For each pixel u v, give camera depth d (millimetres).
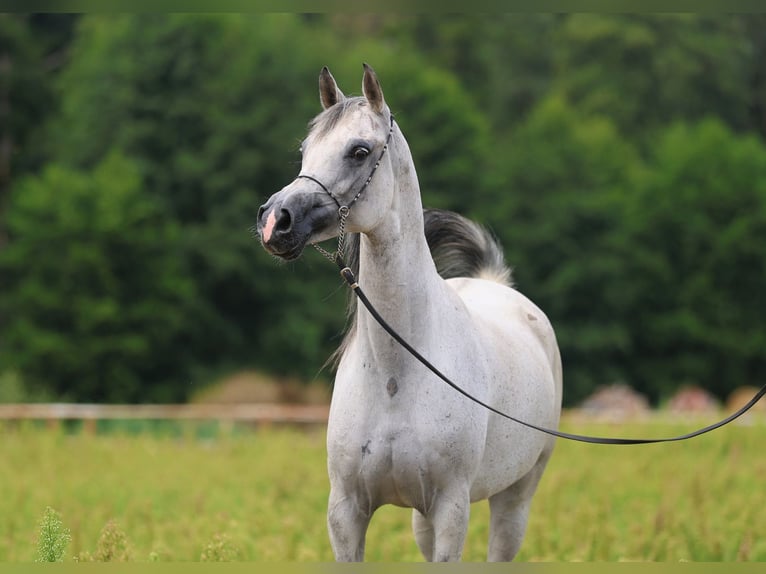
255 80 38875
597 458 14906
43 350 33188
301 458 15383
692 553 8438
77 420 22016
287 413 23422
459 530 5695
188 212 38594
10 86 42344
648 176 41656
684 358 39594
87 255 34406
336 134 5438
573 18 51750
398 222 5602
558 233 40062
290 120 38625
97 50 40156
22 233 36094
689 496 11117
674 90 49594
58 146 42094
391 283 5613
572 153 41594
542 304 39969
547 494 10797
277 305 37125
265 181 38625
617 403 27094
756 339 39562
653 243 40562
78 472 13672
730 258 40094
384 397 5645
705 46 49969
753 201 40656
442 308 5816
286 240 5215
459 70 51062
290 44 40656
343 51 45719
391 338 5613
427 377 5656
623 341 39062
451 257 7488
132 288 35188
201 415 21312
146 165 38406
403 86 39438
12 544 8797
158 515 10141
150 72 39031
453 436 5645
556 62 53031
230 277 36906
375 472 5660
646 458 14633
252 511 10328
